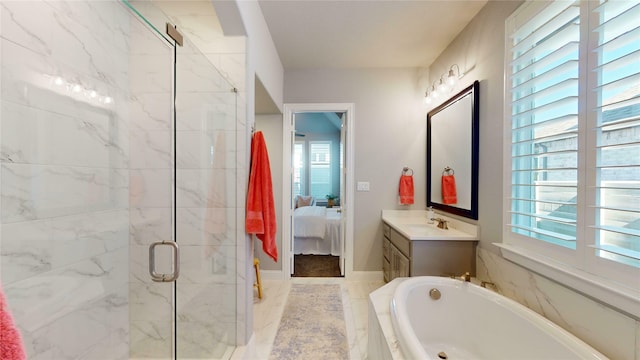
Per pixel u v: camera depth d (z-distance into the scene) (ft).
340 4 6.29
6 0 3.57
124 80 5.39
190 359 5.40
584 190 3.70
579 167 3.77
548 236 4.31
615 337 3.23
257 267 8.47
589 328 3.56
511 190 5.32
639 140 3.07
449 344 5.31
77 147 4.53
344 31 7.45
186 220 5.57
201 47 5.56
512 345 4.38
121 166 5.35
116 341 5.15
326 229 12.88
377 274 10.01
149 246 5.50
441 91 8.25
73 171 4.46
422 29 7.34
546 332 3.84
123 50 5.35
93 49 4.76
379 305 4.89
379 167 9.98
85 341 4.62
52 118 4.14
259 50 6.40
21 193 3.78
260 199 5.74
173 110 5.55
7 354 1.46
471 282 5.93
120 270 5.29
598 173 3.52
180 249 5.57
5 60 3.57
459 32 7.48
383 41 7.99
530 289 4.69
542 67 4.62
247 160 5.58
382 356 4.11
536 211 4.76
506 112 5.42
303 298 8.45
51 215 4.15
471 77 6.87
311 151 22.25
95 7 4.78
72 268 4.45
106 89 5.03
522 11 5.02
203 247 5.58
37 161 3.96
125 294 5.38
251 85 5.76
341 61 9.35
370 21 6.98
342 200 10.62
